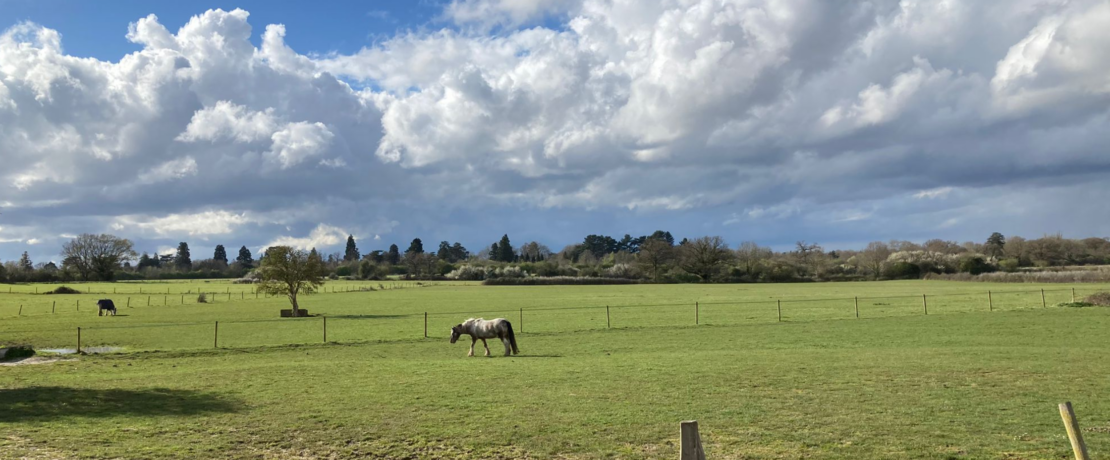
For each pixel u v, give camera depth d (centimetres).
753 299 7394
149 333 4091
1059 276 9744
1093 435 1223
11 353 2894
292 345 3297
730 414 1455
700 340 3238
